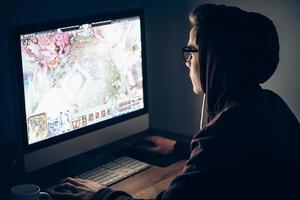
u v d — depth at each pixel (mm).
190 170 1181
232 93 1223
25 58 1454
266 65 1257
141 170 1688
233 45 1207
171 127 2133
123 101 1778
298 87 1757
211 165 1147
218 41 1213
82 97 1636
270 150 1163
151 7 2078
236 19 1227
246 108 1191
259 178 1148
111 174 1643
